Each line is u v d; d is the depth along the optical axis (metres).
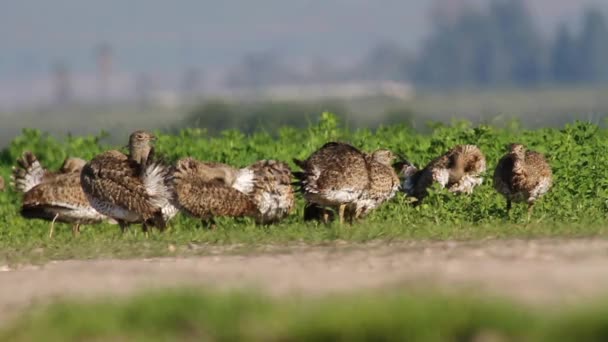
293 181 46.47
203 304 25.17
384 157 46.25
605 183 43.84
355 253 34.16
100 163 42.69
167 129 64.50
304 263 32.38
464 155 46.34
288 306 25.06
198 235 39.16
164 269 32.22
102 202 42.53
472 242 35.69
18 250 38.41
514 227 38.28
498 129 57.59
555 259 31.34
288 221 45.03
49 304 27.02
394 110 112.69
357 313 23.67
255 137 57.94
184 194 42.78
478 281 27.94
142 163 42.56
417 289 26.55
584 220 39.31
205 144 56.31
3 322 26.28
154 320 24.83
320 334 23.44
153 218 42.22
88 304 25.95
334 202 42.66
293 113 96.12
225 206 43.25
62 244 39.28
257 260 33.47
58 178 44.22
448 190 45.00
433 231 37.75
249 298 25.67
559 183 44.12
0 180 50.56
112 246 37.97
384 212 44.09
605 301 24.17
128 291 28.83
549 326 22.98
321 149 43.84
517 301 25.33
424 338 22.92
